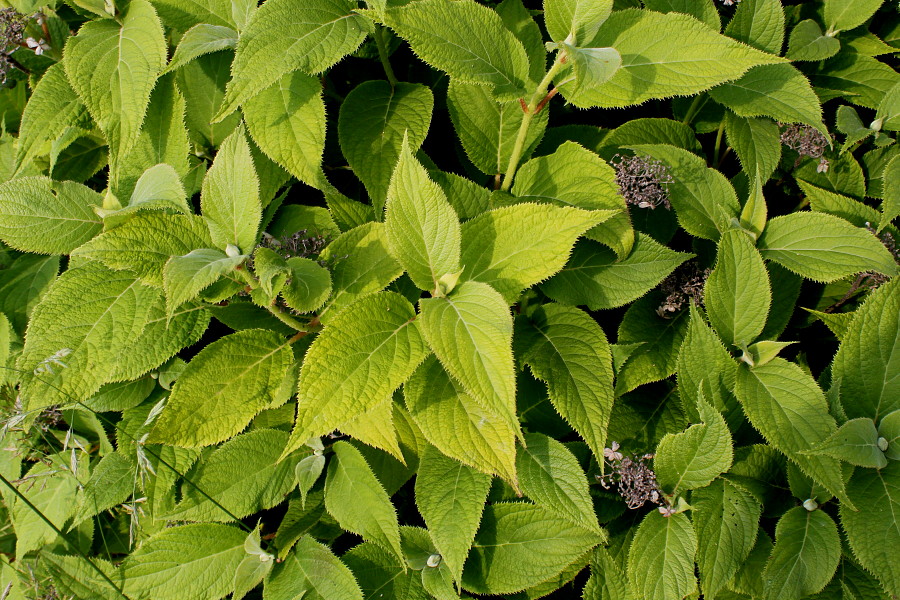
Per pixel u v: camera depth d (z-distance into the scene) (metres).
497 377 0.90
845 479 1.01
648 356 1.06
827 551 1.01
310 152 1.03
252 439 1.06
